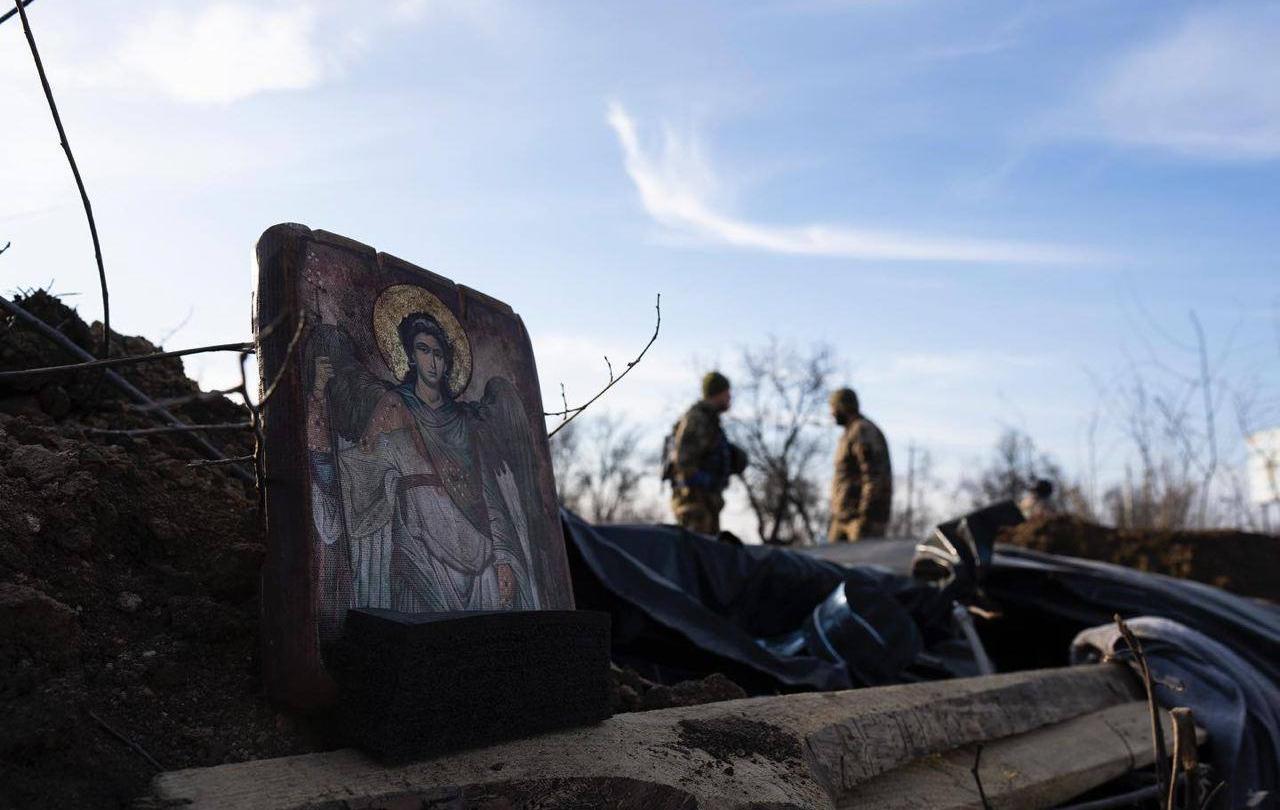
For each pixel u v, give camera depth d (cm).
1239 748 358
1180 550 981
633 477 2738
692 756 209
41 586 203
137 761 171
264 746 187
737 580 433
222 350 188
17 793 146
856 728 256
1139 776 347
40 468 227
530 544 259
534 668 198
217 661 207
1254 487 1085
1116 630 419
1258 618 495
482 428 260
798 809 203
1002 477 2517
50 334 275
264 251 224
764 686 365
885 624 390
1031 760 302
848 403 833
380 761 176
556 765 187
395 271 252
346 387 223
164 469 266
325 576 198
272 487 204
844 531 828
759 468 2689
